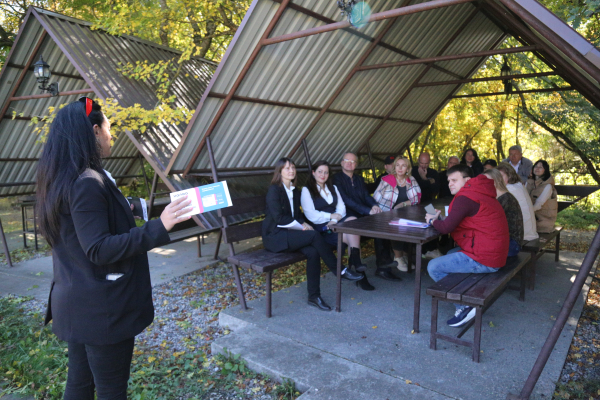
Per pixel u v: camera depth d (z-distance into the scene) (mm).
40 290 5574
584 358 3424
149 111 5734
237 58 4430
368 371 3068
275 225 4512
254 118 5285
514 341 3555
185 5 9281
